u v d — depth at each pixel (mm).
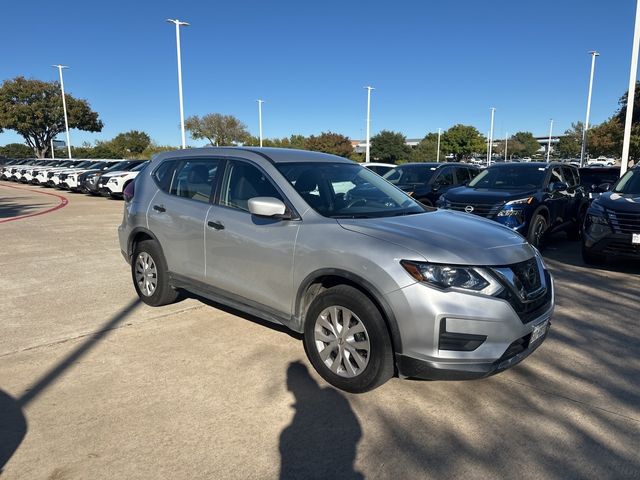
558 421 3195
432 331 3068
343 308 3471
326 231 3590
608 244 7066
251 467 2729
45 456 2789
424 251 3186
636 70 14625
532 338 3340
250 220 4086
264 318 4066
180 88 30844
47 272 6930
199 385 3631
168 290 5180
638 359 4152
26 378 3711
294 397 3473
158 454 2828
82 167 25375
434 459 2807
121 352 4199
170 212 4863
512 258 3332
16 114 43344
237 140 56812
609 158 67875
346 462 2779
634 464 2758
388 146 59750
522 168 9531
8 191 24375
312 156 4652
